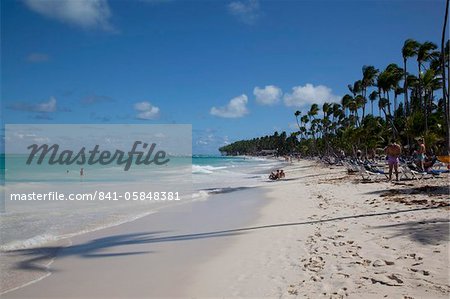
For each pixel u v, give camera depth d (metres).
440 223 9.12
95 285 6.90
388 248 7.57
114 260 8.51
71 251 9.36
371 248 7.70
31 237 10.80
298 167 61.00
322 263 7.12
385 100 55.00
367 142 50.22
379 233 8.84
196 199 19.77
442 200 12.52
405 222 9.67
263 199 18.77
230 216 14.09
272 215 13.53
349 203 14.19
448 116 14.25
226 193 22.52
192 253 8.84
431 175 20.77
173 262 8.17
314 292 5.77
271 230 10.73
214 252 8.81
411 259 6.75
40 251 9.35
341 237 8.90
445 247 7.21
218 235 10.70
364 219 10.69
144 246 9.73
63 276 7.44
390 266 6.51
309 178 31.47
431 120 42.03
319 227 10.38
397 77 44.09
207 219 13.62
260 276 6.81
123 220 13.63
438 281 5.67
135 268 7.86
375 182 20.83
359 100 61.72
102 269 7.86
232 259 8.10
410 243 7.72
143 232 11.54
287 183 27.80
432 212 10.60
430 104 54.25
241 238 10.08
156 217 14.23
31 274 7.59
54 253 9.19
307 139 119.75
